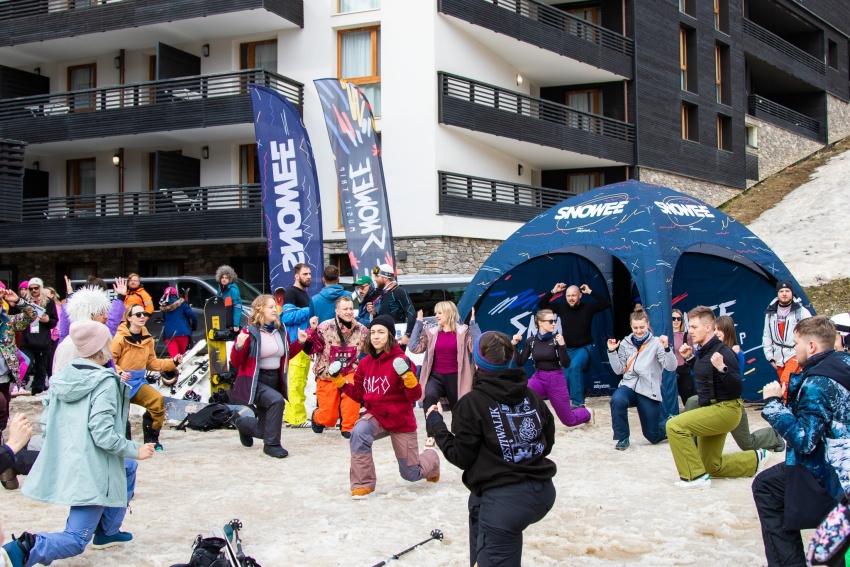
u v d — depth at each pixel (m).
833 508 4.02
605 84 28.03
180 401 11.31
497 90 23.55
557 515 6.32
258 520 6.34
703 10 31.53
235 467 8.32
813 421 3.97
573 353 11.73
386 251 17.08
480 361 4.27
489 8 23.11
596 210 11.73
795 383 4.22
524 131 24.06
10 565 4.34
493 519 4.09
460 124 22.30
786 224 28.59
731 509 6.38
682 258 12.73
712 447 7.25
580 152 25.78
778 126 37.84
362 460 6.95
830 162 37.44
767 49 36.34
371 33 22.80
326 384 10.02
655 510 6.41
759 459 7.43
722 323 7.52
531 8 25.91
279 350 8.84
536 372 10.04
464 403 4.20
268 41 24.19
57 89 26.94
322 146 23.02
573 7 28.42
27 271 26.84
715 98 32.31
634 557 5.38
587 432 10.13
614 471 7.83
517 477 4.11
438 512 6.36
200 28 23.75
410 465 7.12
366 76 22.83
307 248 17.12
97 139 24.30
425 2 21.97
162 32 24.08
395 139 22.20
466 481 4.27
